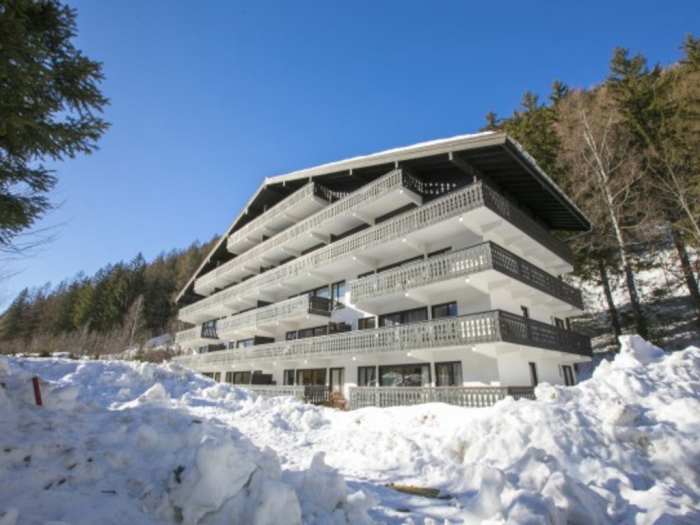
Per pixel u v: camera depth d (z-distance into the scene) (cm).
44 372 1493
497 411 939
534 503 488
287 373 2494
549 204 2041
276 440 1088
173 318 6531
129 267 7988
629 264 2262
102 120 732
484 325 1391
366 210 2053
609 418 852
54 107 709
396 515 565
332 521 470
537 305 1864
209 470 446
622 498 603
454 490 700
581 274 2698
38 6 674
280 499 438
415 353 1642
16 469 437
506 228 1644
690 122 2270
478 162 1716
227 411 1405
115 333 5500
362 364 1962
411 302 1825
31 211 729
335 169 2225
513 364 1554
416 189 1906
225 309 3488
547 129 3238
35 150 683
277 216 2745
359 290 1897
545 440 802
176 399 1477
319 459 590
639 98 2738
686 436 780
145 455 547
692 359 1158
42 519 359
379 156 1944
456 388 1438
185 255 8212
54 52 713
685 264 2284
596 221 2547
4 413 541
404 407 1354
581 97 3058
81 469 461
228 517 432
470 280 1472
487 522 476
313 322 2398
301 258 2397
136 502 435
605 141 2631
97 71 740
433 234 1736
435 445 953
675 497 589
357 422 1317
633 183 2503
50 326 6569
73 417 618
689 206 2253
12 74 584
